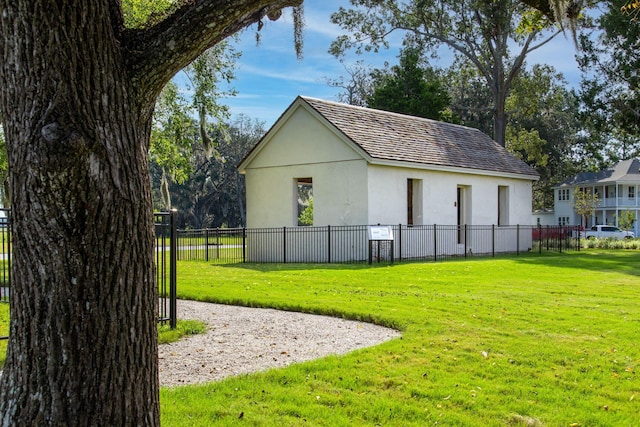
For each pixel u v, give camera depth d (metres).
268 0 2.89
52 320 2.62
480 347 6.60
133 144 2.86
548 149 55.66
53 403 2.61
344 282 12.81
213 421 4.33
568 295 11.00
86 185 2.62
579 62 33.19
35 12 2.59
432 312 8.74
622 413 4.67
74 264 2.63
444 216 22.41
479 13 34.31
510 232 26.23
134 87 2.87
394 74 42.09
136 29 3.02
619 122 33.47
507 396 5.00
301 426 4.28
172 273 7.77
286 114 21.06
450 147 24.03
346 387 5.19
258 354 6.46
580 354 6.35
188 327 7.75
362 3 34.16
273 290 11.41
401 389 5.15
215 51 23.34
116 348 2.73
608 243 31.78
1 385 2.75
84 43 2.67
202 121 23.91
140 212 2.87
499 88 36.69
